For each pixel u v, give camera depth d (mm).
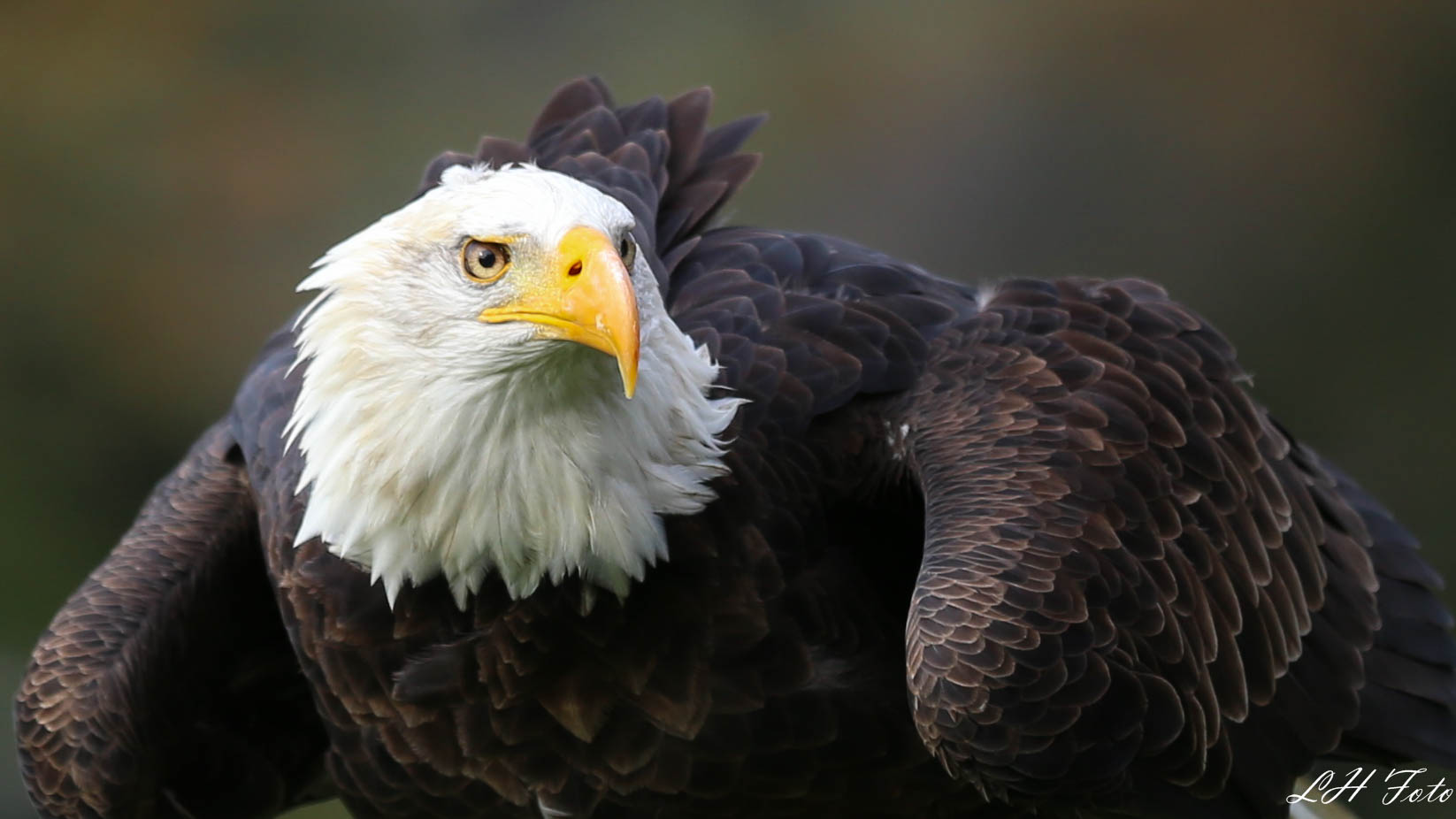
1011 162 28031
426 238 10844
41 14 30297
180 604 13164
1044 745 11047
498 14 29406
